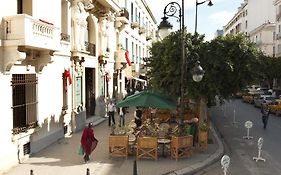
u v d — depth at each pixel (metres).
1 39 11.37
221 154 14.55
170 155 13.80
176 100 16.86
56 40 13.76
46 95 15.27
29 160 12.94
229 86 16.75
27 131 13.23
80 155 13.74
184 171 11.83
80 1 19.55
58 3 16.41
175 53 15.95
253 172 12.30
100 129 20.30
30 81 13.66
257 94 42.06
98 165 12.40
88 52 21.30
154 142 13.17
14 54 11.52
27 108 13.56
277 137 19.27
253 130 21.80
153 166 12.35
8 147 11.80
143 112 22.17
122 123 21.72
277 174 12.08
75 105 19.38
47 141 15.30
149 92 15.66
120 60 29.52
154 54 17.50
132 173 11.48
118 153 13.47
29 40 11.58
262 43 65.12
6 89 11.75
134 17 39.16
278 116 29.91
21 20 11.33
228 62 15.88
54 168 11.94
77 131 19.44
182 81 13.86
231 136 19.64
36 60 14.02
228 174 12.03
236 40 16.39
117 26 29.53
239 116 29.55
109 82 27.34
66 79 17.67
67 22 18.33
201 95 16.22
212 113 32.03
